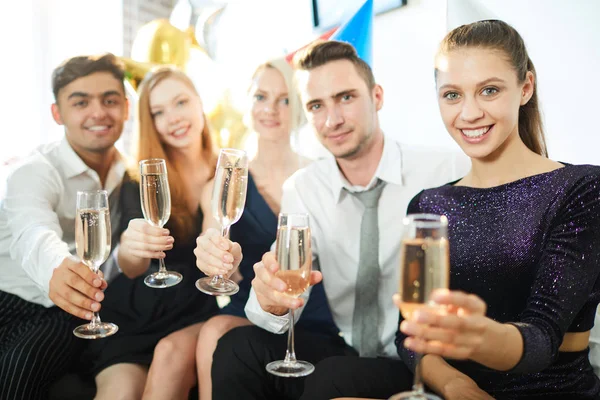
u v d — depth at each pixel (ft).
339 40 7.09
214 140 7.99
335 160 7.02
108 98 8.31
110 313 7.38
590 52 5.44
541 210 4.26
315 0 7.27
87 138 8.13
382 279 6.66
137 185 8.22
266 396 5.32
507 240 4.40
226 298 7.67
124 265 7.43
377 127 6.88
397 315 6.56
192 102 8.11
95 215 4.65
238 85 7.89
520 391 4.17
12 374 5.96
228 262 4.74
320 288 7.05
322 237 7.09
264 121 7.55
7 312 6.84
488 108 4.58
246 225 7.55
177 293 7.38
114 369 6.39
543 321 3.49
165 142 8.16
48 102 9.22
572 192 4.09
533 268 4.26
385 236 6.67
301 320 7.02
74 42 9.03
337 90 7.01
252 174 7.61
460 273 4.61
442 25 6.34
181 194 7.95
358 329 6.68
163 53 8.39
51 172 7.84
